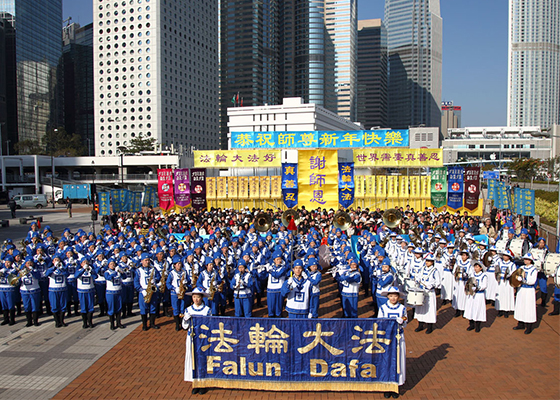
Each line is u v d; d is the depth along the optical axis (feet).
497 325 42.01
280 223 75.46
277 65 501.56
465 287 41.01
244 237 59.16
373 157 104.42
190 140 411.13
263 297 52.90
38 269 45.62
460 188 101.14
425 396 27.96
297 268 36.09
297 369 28.78
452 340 37.96
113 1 370.12
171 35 382.22
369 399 27.91
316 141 107.76
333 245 57.82
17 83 375.45
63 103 465.88
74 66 506.89
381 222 76.48
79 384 30.07
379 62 616.39
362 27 627.87
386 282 38.40
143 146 328.70
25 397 28.25
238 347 28.94
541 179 256.52
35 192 260.21
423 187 103.65
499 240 59.67
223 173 156.35
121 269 44.37
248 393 28.78
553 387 28.76
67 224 125.08
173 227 70.79
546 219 115.34
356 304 40.88
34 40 399.65
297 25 496.64
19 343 38.22
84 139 503.61
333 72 500.33
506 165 340.39
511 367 32.04
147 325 42.39
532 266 39.45
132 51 369.09
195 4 418.51
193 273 40.78
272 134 109.29
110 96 374.22
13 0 371.15
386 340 28.27
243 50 458.91
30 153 342.64
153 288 41.11
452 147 434.30
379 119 618.85
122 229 70.95
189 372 28.94
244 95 459.32
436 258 50.31
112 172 300.81
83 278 42.04
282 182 105.60
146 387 29.58
